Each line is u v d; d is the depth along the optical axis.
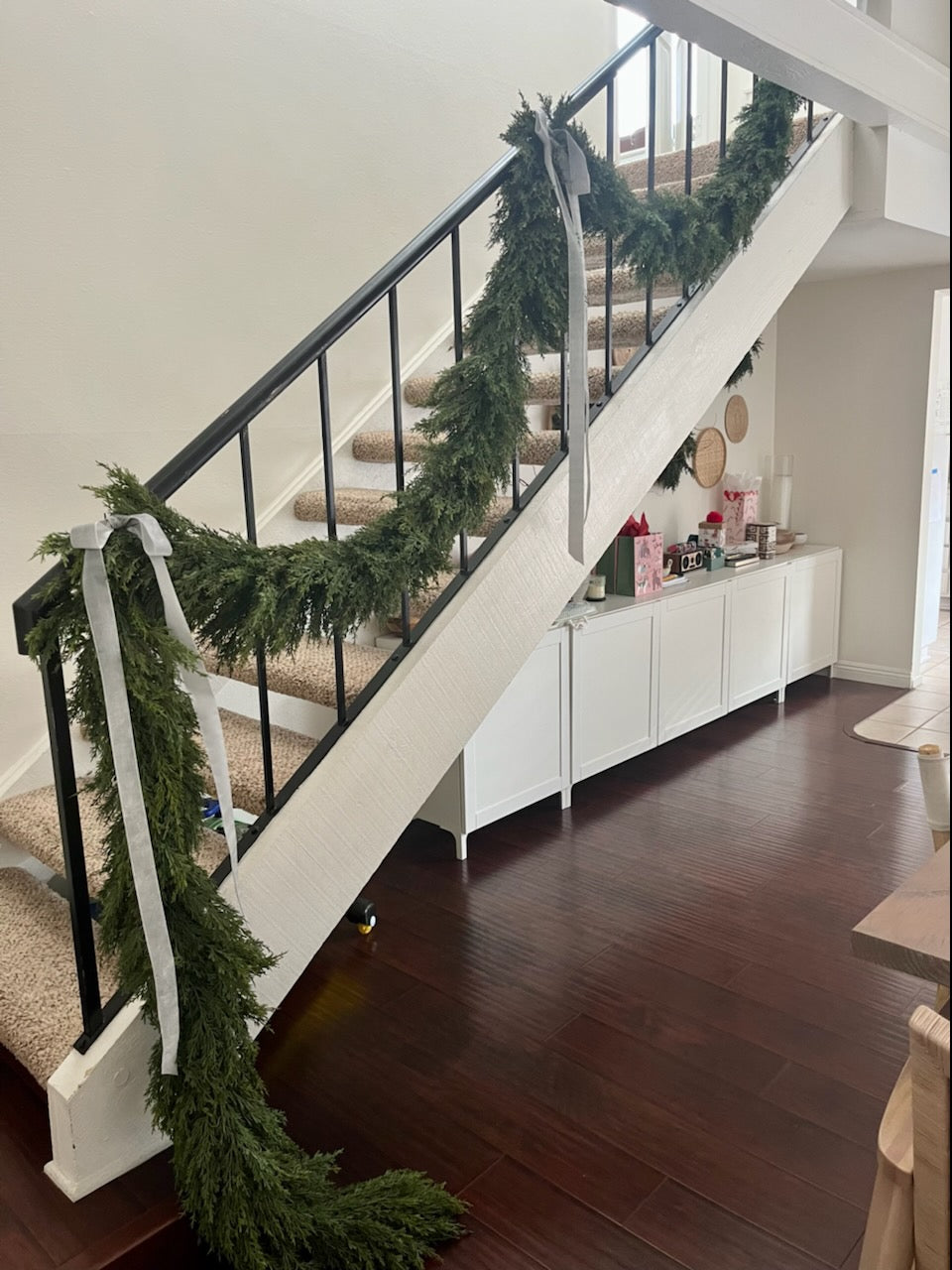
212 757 1.70
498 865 3.22
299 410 3.26
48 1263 1.67
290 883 2.01
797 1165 1.89
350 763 2.08
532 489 2.40
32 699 2.71
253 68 2.98
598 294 3.19
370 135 3.34
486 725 3.25
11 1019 1.96
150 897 1.60
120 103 2.69
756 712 4.80
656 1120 2.03
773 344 5.29
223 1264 1.74
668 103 5.05
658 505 4.65
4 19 2.45
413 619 3.12
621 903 2.95
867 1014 2.37
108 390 2.77
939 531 5.51
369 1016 2.43
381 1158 1.96
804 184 2.98
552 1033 2.34
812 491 5.30
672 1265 1.68
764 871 3.12
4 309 2.54
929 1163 1.01
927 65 3.00
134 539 1.64
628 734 3.91
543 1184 1.88
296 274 3.19
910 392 4.87
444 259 3.68
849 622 5.30
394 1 3.35
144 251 2.79
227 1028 1.68
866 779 3.89
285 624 1.81
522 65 3.84
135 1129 1.88
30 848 2.35
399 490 2.12
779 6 2.32
